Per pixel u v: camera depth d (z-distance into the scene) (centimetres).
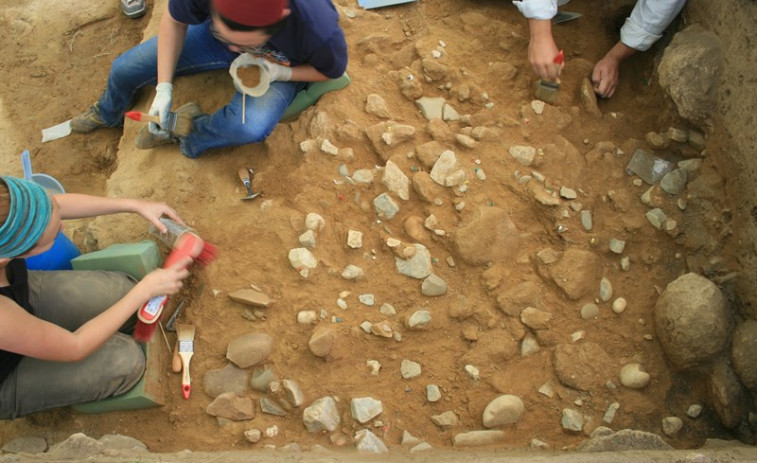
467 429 201
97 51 330
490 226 221
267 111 234
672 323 200
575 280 215
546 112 246
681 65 226
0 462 173
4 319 164
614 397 203
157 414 207
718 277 213
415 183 229
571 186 231
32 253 170
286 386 204
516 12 278
